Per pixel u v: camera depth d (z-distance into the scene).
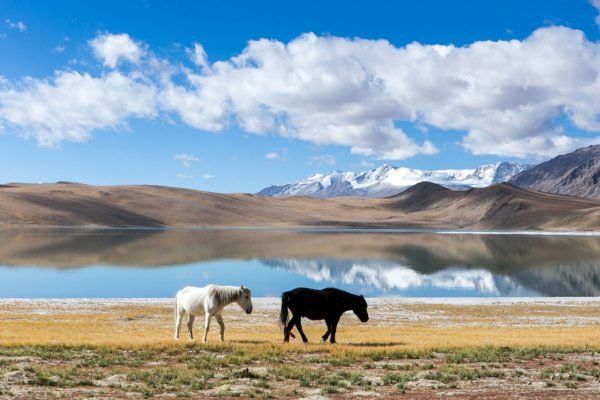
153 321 33.72
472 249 132.38
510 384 14.50
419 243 154.62
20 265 85.75
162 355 18.14
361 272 82.75
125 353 18.33
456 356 18.05
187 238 166.88
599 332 28.78
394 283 70.44
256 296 57.12
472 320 36.38
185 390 13.57
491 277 77.44
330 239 172.38
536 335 26.36
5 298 50.47
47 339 21.64
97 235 174.12
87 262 92.00
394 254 116.81
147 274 76.56
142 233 194.75
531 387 14.18
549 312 41.28
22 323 30.08
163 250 119.88
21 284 65.19
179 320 21.64
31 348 18.67
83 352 18.25
